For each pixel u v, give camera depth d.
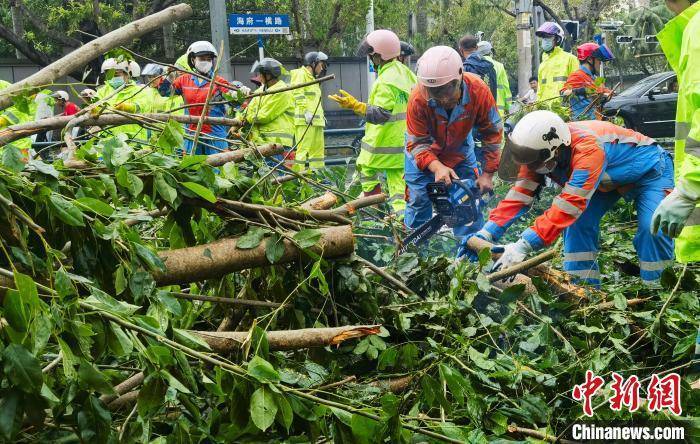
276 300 3.59
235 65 22.81
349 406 2.79
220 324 3.79
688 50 3.62
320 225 3.75
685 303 4.05
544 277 4.67
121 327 2.52
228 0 21.50
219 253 3.34
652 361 4.02
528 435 3.26
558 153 4.62
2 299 2.51
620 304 4.06
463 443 2.86
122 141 3.33
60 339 2.28
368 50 7.86
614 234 5.82
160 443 2.59
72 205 2.79
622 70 23.58
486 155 6.70
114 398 2.80
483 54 11.27
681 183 3.61
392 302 3.88
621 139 4.80
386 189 8.78
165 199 3.23
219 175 3.81
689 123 3.78
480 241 4.73
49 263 2.48
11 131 3.62
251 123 4.74
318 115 10.61
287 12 21.55
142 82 10.12
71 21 19.41
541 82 12.52
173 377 2.58
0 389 2.23
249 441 2.75
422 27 26.77
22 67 20.80
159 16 3.65
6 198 2.66
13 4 20.23
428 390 3.15
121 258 2.95
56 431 2.44
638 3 29.41
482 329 3.88
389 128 7.90
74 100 16.44
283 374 3.11
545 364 3.59
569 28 20.00
